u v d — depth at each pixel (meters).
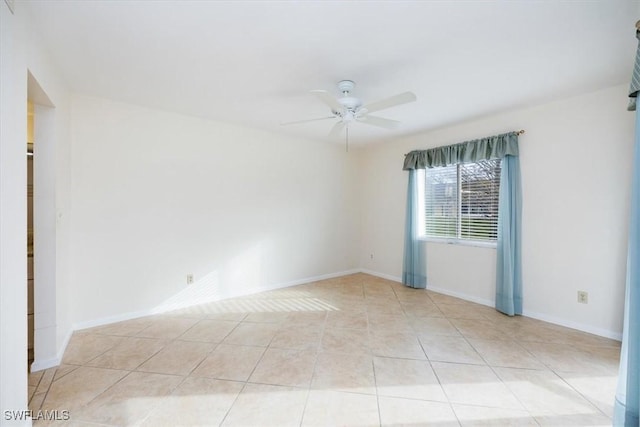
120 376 2.10
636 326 1.41
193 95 2.87
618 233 2.64
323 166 4.88
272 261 4.31
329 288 4.39
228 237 3.87
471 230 3.82
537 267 3.15
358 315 3.30
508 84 2.61
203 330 2.89
